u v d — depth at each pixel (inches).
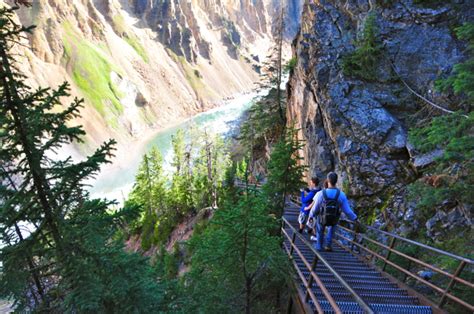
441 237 466.3
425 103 658.8
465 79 364.5
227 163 2479.1
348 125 706.8
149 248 2025.1
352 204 669.9
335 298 283.0
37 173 185.6
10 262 188.1
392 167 633.6
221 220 284.2
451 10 707.4
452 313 278.5
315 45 847.1
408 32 730.8
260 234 283.6
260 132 1700.3
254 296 382.6
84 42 6796.3
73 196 202.8
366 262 394.9
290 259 328.2
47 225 195.0
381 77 727.1
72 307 186.5
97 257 195.5
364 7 805.9
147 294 218.5
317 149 845.2
